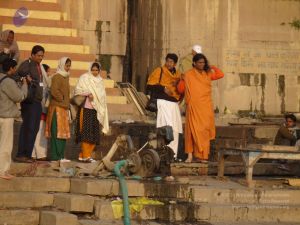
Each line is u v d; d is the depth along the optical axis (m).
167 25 32.47
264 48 33.09
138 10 33.69
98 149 25.59
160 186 21.02
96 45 33.19
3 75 20.83
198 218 20.36
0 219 19.00
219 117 31.98
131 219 19.91
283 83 33.34
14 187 20.42
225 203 21.09
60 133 23.50
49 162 23.19
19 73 23.06
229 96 32.72
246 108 32.91
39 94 22.97
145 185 20.88
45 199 20.00
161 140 22.69
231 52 32.66
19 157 23.00
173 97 24.70
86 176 21.75
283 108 33.34
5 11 31.39
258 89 33.03
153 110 24.61
